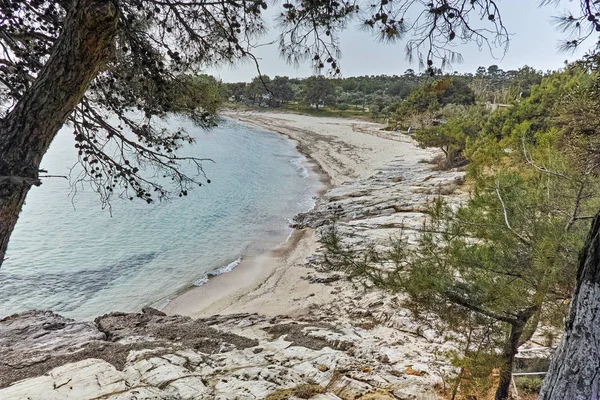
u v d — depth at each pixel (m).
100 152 4.61
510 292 4.11
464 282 4.47
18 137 2.56
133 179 4.91
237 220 21.89
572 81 23.00
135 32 3.55
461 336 6.40
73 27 2.45
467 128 32.19
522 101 27.78
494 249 4.57
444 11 2.21
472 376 4.56
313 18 2.80
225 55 3.78
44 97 2.57
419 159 39.88
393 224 17.12
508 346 4.54
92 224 20.06
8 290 13.09
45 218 20.36
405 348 7.53
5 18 3.46
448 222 5.04
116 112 4.58
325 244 5.17
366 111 91.25
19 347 6.63
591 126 10.09
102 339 7.29
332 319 10.23
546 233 4.14
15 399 4.78
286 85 95.56
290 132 65.56
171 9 3.48
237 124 72.81
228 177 32.56
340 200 24.56
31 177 2.61
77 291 13.49
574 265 3.88
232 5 3.21
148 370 5.73
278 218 22.44
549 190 5.00
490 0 2.16
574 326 2.41
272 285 13.87
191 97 4.12
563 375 2.41
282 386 5.45
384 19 2.46
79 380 5.30
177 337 7.62
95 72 2.68
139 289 13.95
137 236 18.94
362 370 6.27
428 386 5.72
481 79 64.25
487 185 5.25
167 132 4.99
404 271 4.73
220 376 5.72
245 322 9.52
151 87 4.06
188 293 13.68
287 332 8.38
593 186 4.87
